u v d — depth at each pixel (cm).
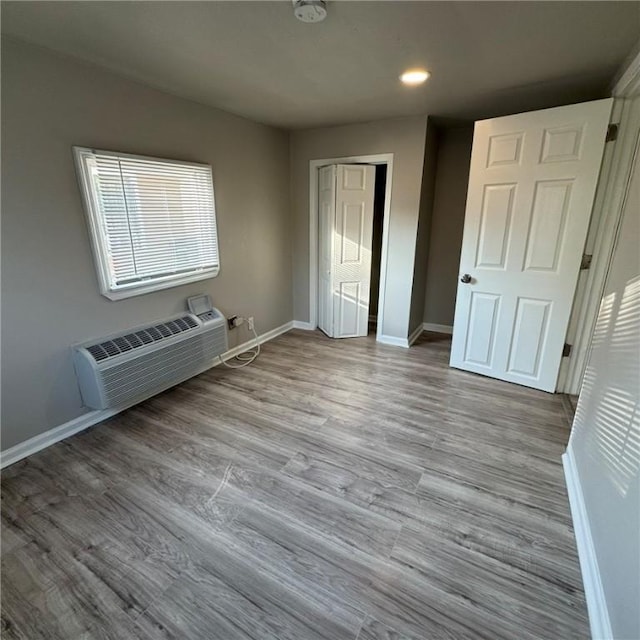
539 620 125
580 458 178
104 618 126
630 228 163
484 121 266
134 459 208
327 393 286
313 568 144
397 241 361
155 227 258
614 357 154
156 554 150
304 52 192
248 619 126
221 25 164
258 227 365
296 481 191
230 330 350
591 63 207
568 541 156
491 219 279
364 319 416
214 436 230
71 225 212
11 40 175
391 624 124
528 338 283
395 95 263
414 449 217
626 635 101
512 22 161
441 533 159
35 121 189
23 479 192
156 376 260
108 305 240
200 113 282
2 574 142
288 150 392
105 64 208
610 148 231
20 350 200
